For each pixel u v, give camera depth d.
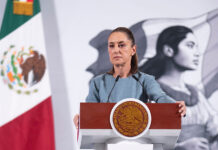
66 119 12.79
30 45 12.88
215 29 13.88
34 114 12.39
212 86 13.30
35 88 12.64
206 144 12.77
